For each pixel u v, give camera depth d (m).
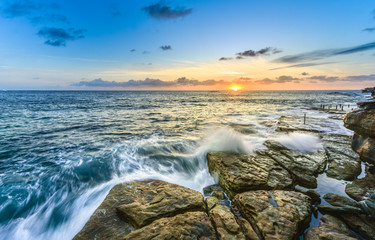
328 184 7.05
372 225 4.60
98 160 9.96
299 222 4.62
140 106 44.00
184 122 22.39
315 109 37.09
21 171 8.66
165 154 10.86
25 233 5.25
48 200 6.62
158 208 5.20
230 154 9.66
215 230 4.46
